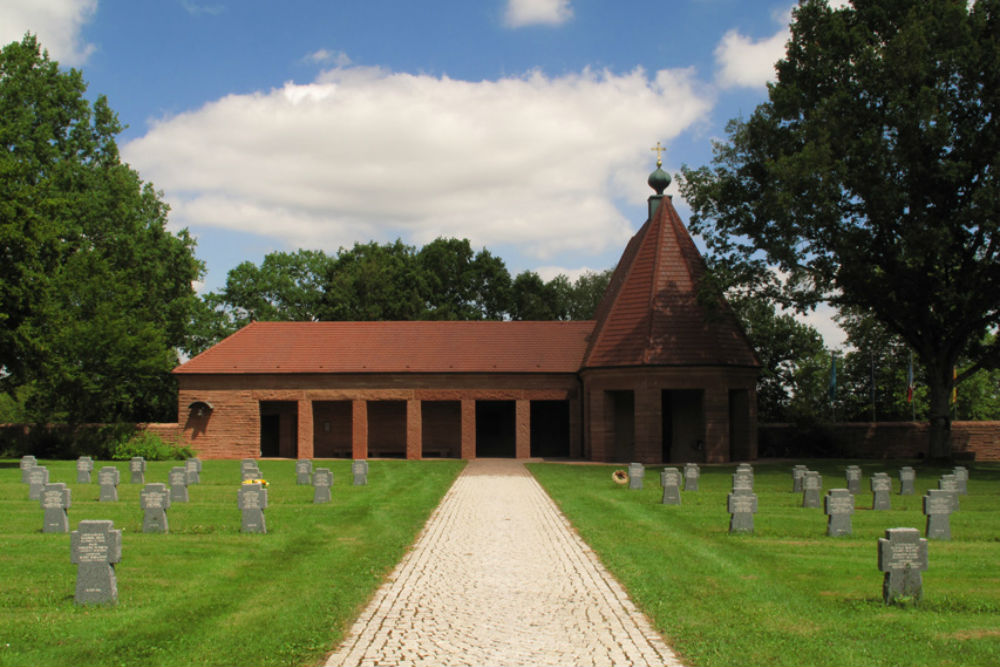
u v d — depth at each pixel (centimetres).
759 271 3844
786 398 6125
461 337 4878
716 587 1201
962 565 1391
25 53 5097
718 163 3878
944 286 3550
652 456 3938
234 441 4606
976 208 3194
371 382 4612
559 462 4138
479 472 3469
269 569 1333
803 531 1753
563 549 1550
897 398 6169
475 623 1014
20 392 5653
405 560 1436
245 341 4872
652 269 4281
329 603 1095
